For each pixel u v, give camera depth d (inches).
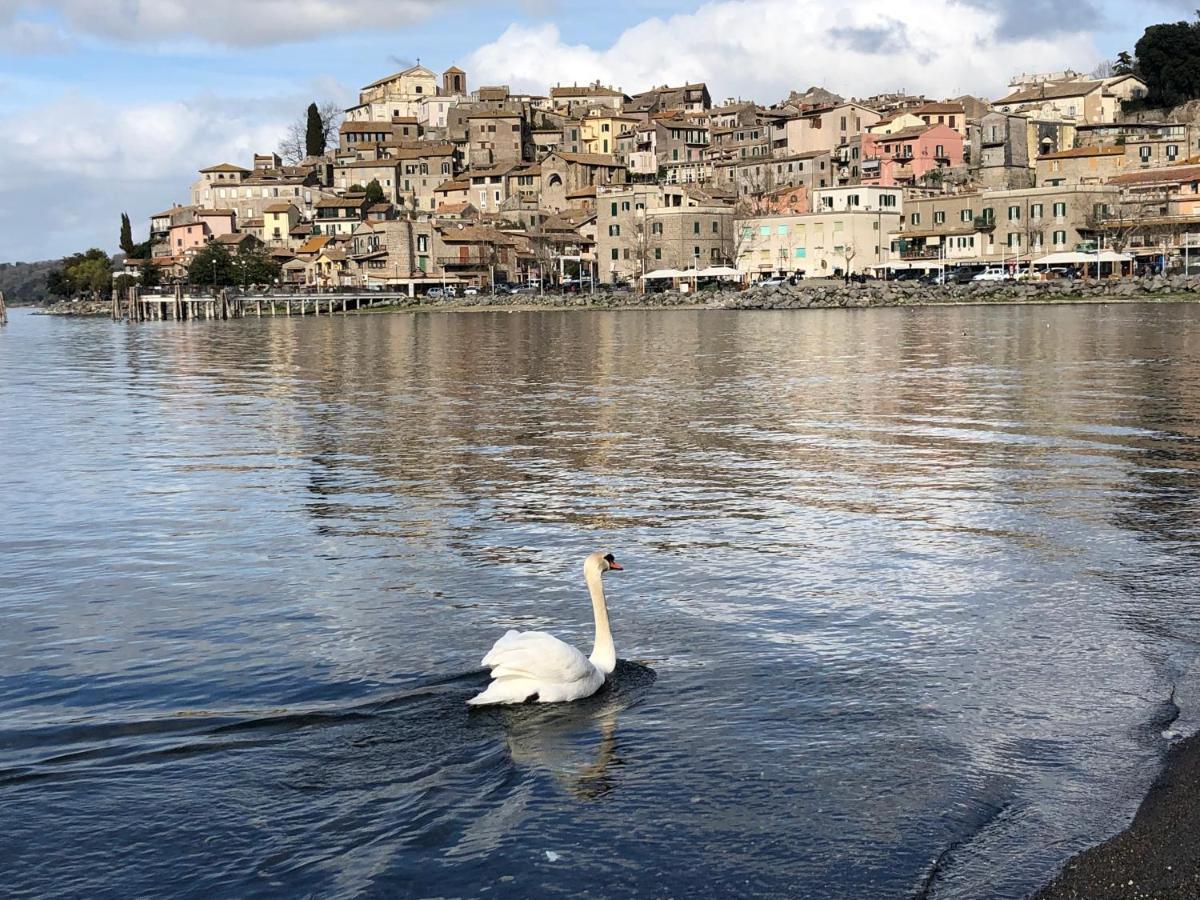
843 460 1179.9
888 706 525.0
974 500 964.0
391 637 634.2
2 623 671.1
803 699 534.3
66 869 403.5
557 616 668.1
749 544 828.0
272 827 426.6
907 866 393.1
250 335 4574.3
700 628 639.8
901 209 6939.0
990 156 7362.2
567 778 458.3
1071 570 743.1
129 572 782.5
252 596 719.7
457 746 488.4
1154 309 4623.5
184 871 400.5
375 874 394.9
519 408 1701.5
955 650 597.6
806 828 418.6
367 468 1181.7
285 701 542.9
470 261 7691.9
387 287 7632.9
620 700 534.0
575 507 967.6
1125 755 469.7
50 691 563.5
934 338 3198.8
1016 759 469.4
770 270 7047.2
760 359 2593.5
